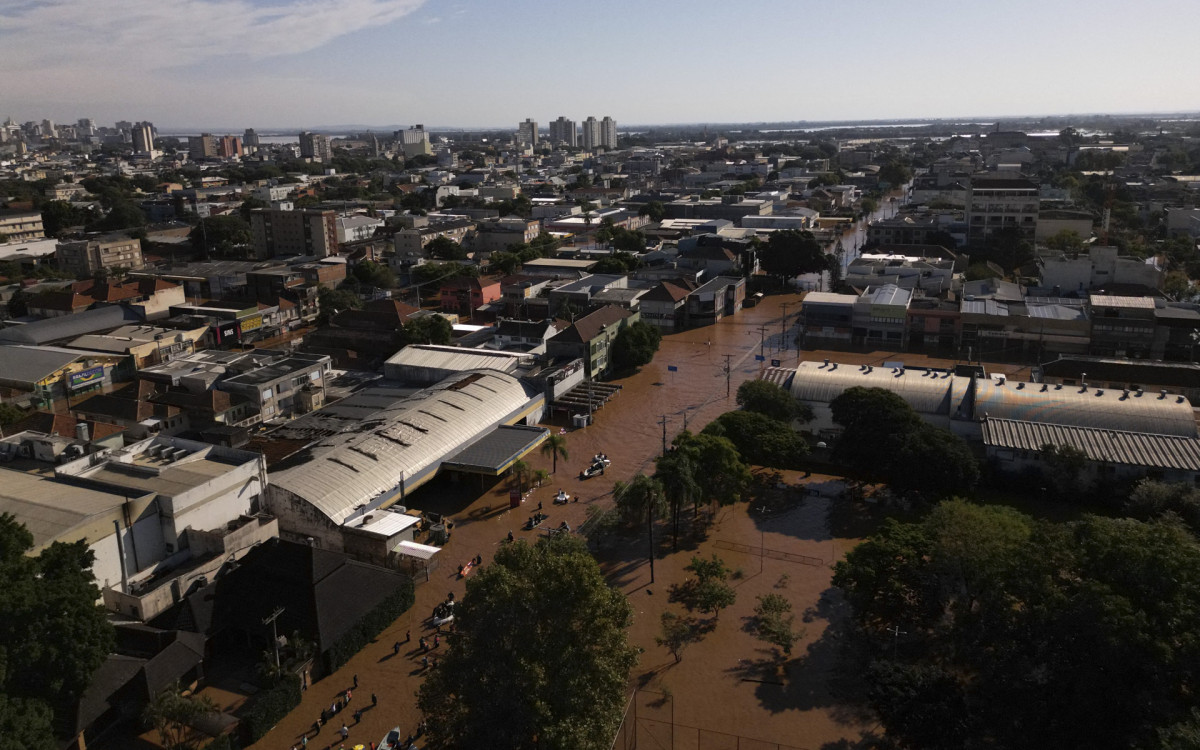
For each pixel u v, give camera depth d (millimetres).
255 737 67438
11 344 173875
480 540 101312
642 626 82500
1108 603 57344
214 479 91125
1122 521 67688
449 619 83938
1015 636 62188
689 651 78562
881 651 77438
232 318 196625
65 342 177875
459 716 58562
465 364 153625
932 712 61156
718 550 97625
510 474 120688
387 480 104500
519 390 139750
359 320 187000
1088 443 107688
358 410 135250
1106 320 173500
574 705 56031
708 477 101062
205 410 130625
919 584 75062
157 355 174875
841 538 99750
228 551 87875
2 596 59188
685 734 67375
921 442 104125
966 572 70750
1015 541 72750
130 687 68438
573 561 60500
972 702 64938
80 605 63094
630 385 165000
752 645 79438
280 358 153875
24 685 60656
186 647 72750
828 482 115062
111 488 88562
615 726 57875
